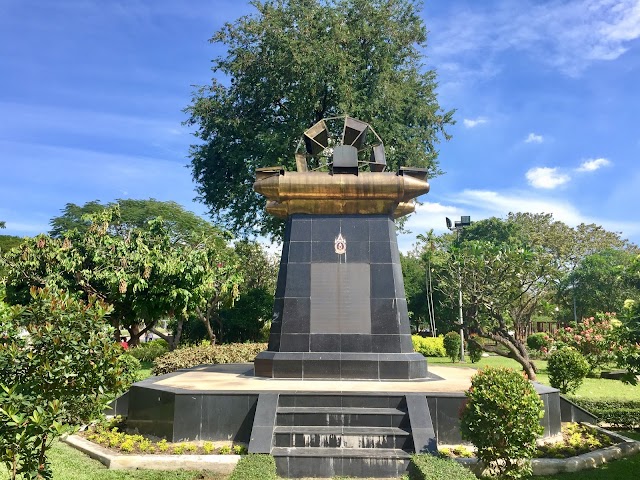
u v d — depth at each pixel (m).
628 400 10.80
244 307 26.25
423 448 6.64
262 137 21.00
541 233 41.28
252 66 22.53
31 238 15.62
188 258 15.82
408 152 21.98
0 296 8.73
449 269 16.39
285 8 22.70
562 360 12.29
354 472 6.53
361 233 9.66
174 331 27.42
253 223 25.31
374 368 8.95
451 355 24.12
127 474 6.29
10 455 4.59
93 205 29.56
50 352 4.90
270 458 6.19
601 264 36.84
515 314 15.76
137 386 8.12
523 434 6.05
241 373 10.16
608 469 6.90
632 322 8.21
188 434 7.33
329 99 22.38
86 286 14.87
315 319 9.29
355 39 22.00
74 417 5.18
